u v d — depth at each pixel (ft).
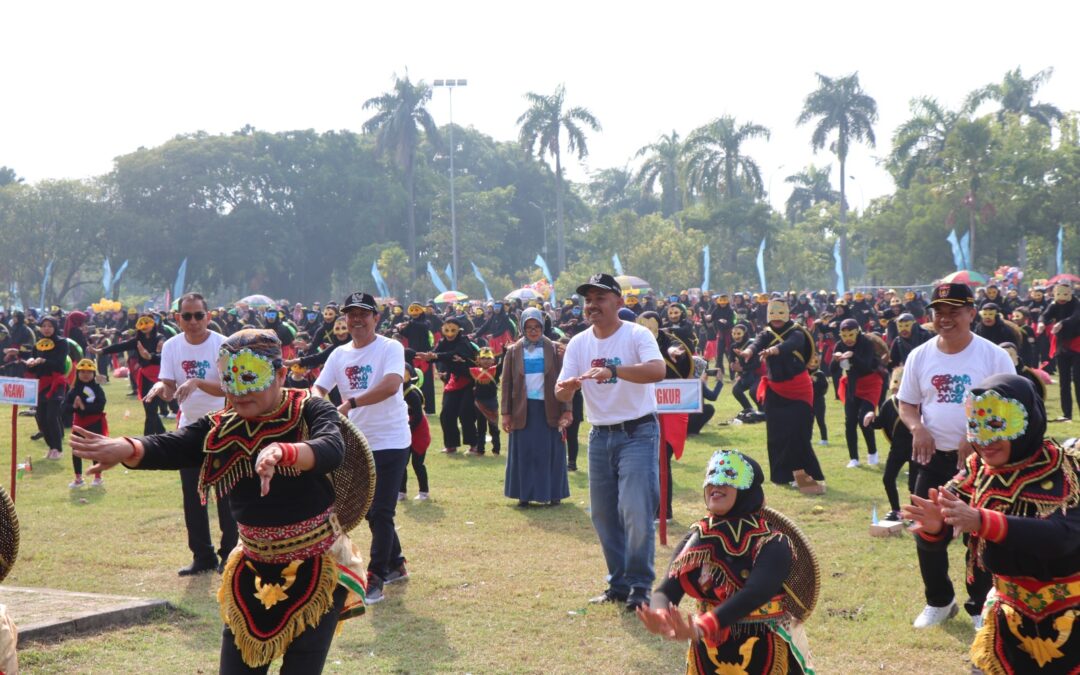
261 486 13.08
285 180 281.54
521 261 326.03
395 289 249.96
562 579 26.40
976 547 13.33
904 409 22.03
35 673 18.74
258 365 13.17
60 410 48.39
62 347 48.19
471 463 46.37
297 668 13.82
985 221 195.21
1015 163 197.98
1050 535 11.96
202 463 13.96
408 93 254.06
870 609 23.26
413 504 36.86
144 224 266.57
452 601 24.48
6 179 354.95
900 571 26.30
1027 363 62.90
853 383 41.88
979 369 20.95
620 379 23.07
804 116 236.63
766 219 230.07
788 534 13.60
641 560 22.95
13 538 13.11
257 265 279.49
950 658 20.15
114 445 13.08
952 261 206.80
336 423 13.69
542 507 36.24
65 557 29.14
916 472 22.59
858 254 289.12
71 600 22.70
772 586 12.92
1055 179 200.44
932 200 205.87
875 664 19.94
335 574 13.92
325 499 13.92
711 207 237.04
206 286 288.10
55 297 294.05
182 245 273.33
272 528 13.69
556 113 240.32
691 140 236.84
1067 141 207.41
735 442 49.96
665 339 34.68
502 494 38.75
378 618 23.22
